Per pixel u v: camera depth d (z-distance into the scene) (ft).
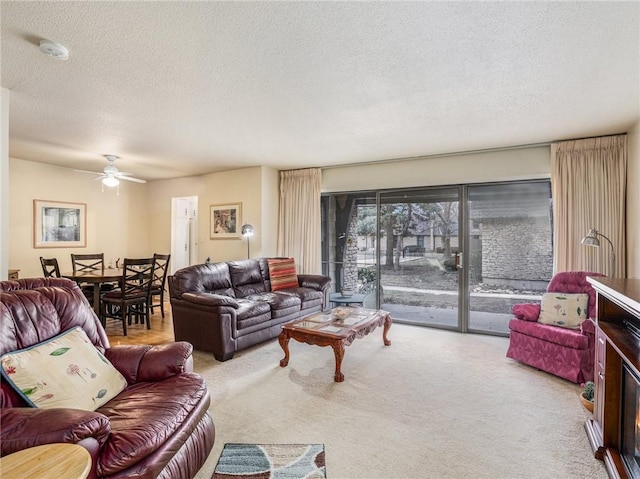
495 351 12.66
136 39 6.56
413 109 10.08
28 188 17.56
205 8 5.65
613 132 12.13
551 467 6.20
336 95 9.12
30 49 6.93
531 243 14.82
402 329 15.85
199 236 21.02
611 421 6.31
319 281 17.35
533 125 11.44
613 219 12.21
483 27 6.13
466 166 15.20
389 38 6.48
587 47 6.75
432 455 6.53
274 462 6.30
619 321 6.97
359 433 7.27
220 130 12.20
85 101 9.57
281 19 5.93
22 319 5.73
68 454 3.57
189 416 5.55
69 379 5.43
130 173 20.68
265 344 13.56
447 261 16.22
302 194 19.03
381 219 17.88
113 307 17.20
